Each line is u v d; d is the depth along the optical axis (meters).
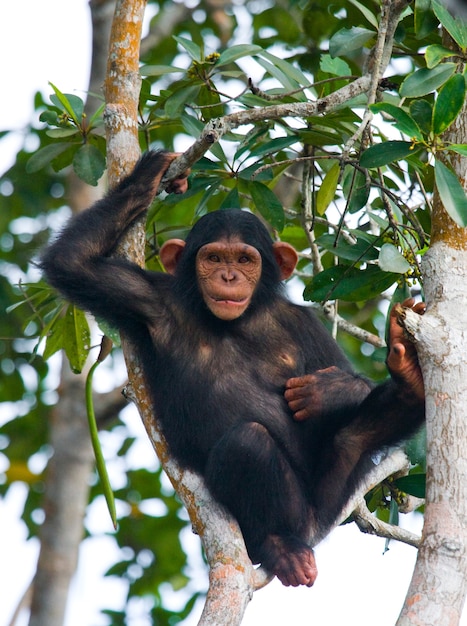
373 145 10.12
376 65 10.60
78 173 13.72
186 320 11.85
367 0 14.84
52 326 14.67
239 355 11.96
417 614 7.51
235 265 11.80
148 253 15.66
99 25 19.48
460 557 7.73
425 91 10.08
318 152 14.27
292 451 11.76
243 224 12.09
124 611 21.95
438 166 9.10
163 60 22.89
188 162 11.45
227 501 10.91
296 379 11.73
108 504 12.01
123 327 11.66
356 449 12.02
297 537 11.21
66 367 19.98
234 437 10.82
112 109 11.83
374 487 13.41
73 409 19.73
